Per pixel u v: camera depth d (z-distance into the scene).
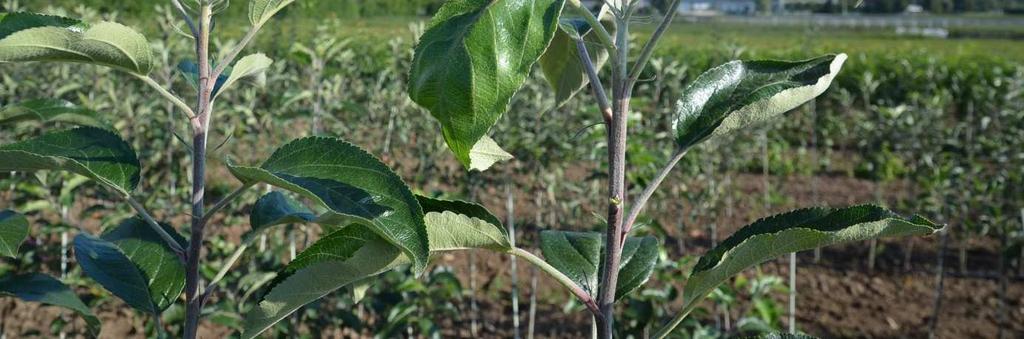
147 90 6.47
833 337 5.34
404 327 4.10
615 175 1.20
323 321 4.09
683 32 21.47
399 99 6.16
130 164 1.39
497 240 1.21
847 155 11.45
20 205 4.54
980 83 14.56
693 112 1.30
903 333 5.42
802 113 11.86
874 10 45.91
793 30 29.17
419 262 1.06
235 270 4.20
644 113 7.63
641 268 1.46
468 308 5.57
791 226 1.27
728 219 8.00
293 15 8.66
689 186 8.06
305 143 1.21
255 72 1.56
